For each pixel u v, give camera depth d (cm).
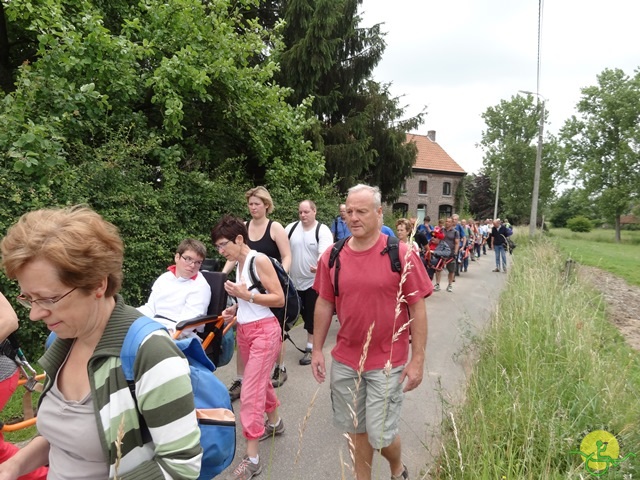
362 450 247
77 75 578
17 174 417
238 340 298
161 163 619
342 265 240
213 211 662
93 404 113
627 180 4344
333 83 1359
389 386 228
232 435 145
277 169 878
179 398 114
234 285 272
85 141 574
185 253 315
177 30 698
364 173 1564
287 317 332
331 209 1095
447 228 991
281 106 873
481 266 1581
